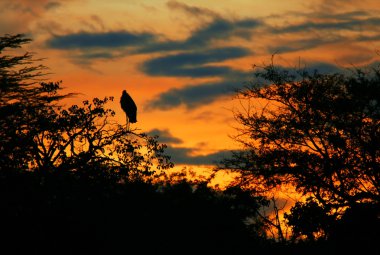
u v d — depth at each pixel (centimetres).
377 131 9431
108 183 9244
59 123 8988
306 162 9631
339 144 9400
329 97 9756
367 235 8994
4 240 8631
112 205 9569
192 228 11344
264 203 9938
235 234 11138
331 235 9188
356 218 9069
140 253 10456
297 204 9431
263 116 10231
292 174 9931
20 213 8731
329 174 9438
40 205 8794
